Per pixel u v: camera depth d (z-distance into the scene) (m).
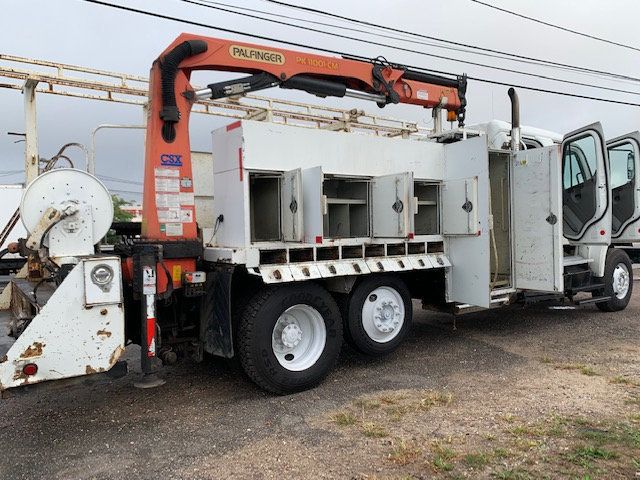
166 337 4.91
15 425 4.18
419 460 3.35
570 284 7.55
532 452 3.37
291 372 4.79
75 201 4.09
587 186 7.61
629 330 7.16
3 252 5.04
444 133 6.84
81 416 4.36
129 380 5.36
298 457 3.47
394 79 6.45
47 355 3.67
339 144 5.55
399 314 5.84
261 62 5.37
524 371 5.31
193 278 4.59
